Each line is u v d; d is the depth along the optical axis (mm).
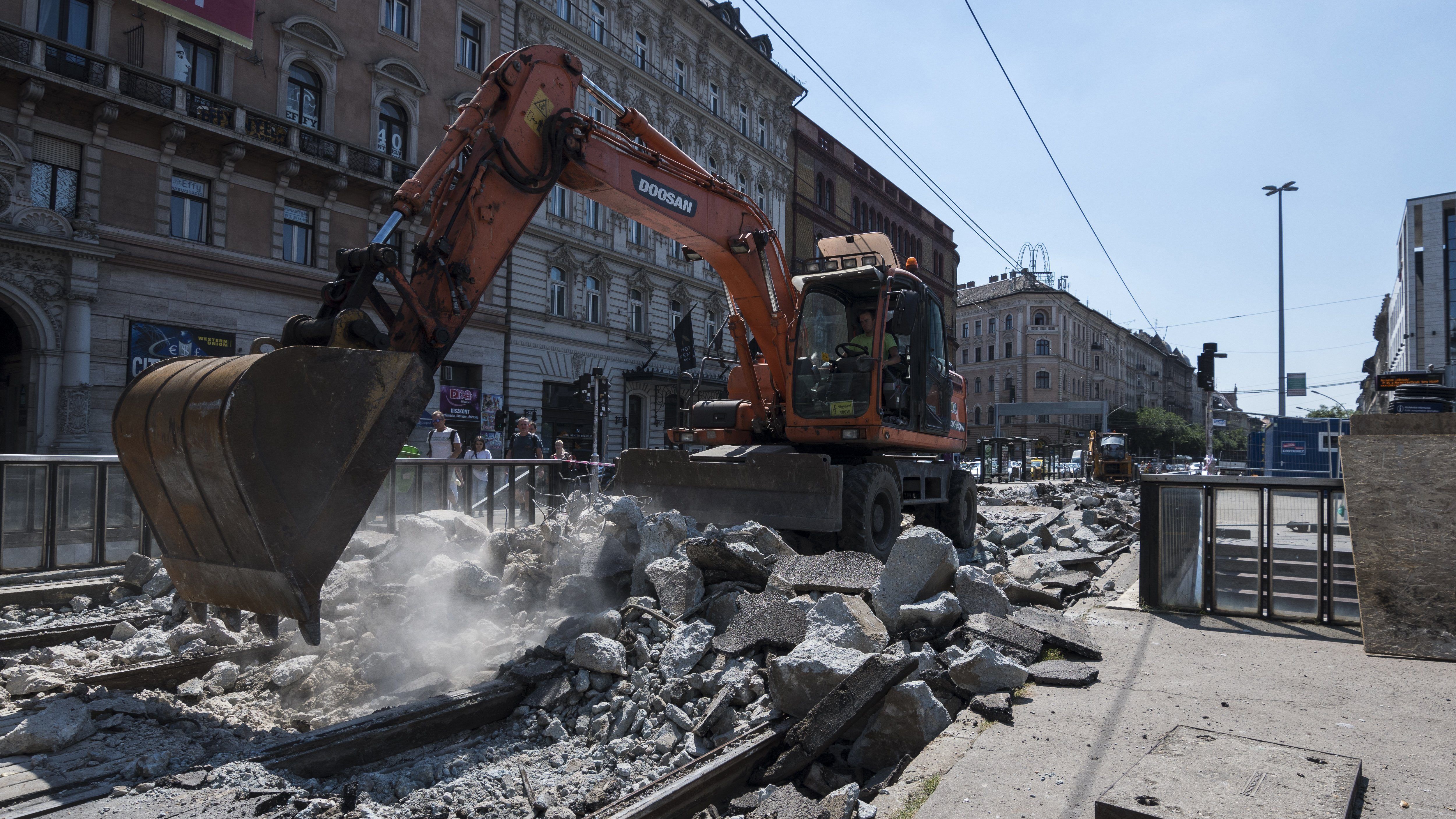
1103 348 86562
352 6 21359
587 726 4676
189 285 18141
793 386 8883
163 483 4156
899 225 47406
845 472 8148
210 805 3342
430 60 23406
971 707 4258
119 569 7371
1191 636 5852
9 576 6867
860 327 9039
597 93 6797
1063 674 4703
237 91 18938
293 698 4871
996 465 34906
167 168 17719
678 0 30141
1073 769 3467
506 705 4879
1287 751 3373
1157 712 4168
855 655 4410
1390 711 4168
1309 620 6262
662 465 8828
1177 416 94250
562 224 27141
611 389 28953
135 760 3723
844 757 4227
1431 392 15836
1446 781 3295
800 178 38250
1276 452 18953
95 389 16703
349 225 21328
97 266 16688
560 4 26719
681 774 3939
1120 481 39156
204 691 4801
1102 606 6984
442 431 12734
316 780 3895
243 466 3729
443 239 5352
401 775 4012
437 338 5078
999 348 77875
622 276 29422
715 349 9992
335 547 4004
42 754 3820
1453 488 5887
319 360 4031
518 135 5969
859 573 5793
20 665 5129
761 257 8648
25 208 15633
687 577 5855
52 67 15867
